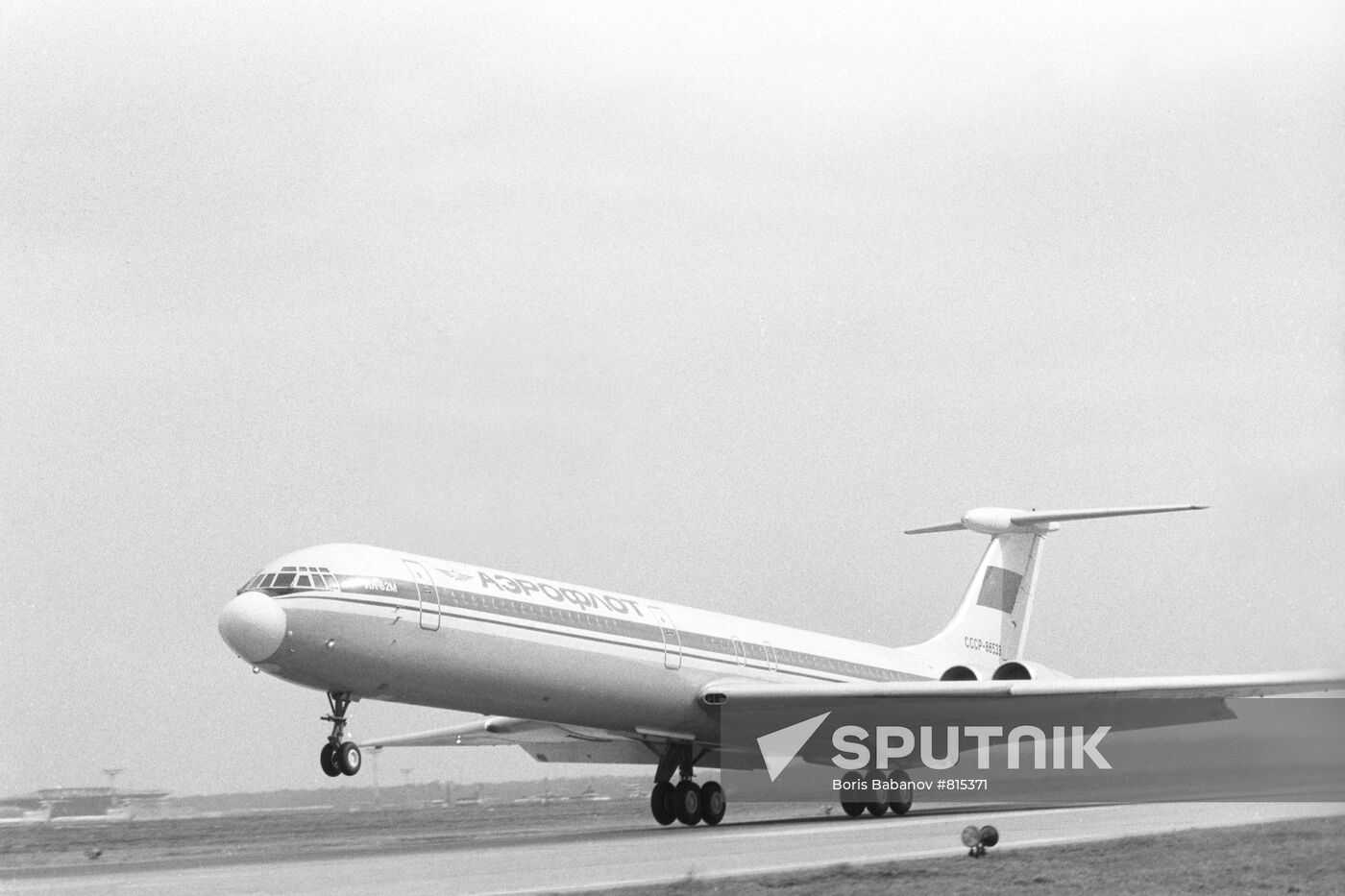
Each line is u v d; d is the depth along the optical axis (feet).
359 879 150.71
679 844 185.98
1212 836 165.17
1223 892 129.39
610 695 224.53
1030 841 173.06
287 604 188.14
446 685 204.33
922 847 172.14
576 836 212.02
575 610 221.05
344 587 192.75
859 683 269.64
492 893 135.54
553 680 215.31
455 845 202.18
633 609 233.76
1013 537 312.09
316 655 190.39
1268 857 147.33
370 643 193.57
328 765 201.98
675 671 234.17
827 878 142.61
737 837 196.65
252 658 188.55
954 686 229.04
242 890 144.15
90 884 155.43
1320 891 129.18
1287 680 190.70
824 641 274.77
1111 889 132.26
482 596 207.62
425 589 200.85
